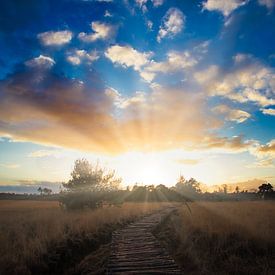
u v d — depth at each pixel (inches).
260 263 483.8
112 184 1286.9
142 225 914.1
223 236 626.2
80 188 1176.8
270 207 1283.2
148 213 1358.3
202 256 533.0
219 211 1080.8
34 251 500.1
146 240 631.8
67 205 1167.6
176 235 728.3
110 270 402.6
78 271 491.2
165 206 1932.8
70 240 605.9
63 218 848.9
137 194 2817.4
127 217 1057.5
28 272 431.5
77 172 1200.8
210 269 466.9
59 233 624.1
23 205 1929.1
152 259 459.2
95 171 1226.0
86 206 1165.7
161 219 1093.1
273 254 533.3
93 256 563.8
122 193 1349.7
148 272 390.9
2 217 1067.9
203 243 611.2
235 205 1466.5
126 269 406.3
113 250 532.4
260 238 583.5
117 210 1175.6
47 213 1074.1
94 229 749.3
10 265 442.3
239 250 556.7
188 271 470.9
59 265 504.1
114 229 834.2
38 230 688.4
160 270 399.9
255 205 1444.4
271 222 766.5
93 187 1197.1
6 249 514.3
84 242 635.5
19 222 885.2
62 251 548.7
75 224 743.7
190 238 657.0
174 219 1109.1
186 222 877.8
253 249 559.8
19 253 488.7
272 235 607.2
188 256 532.1
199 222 794.2
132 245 577.0
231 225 698.8
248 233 616.1
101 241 695.7
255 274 446.3
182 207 1755.7
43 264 474.3
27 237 634.8
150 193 2844.5
